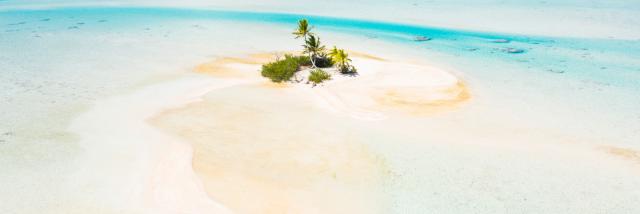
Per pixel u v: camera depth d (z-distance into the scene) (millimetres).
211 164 17094
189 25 55344
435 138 19969
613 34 45312
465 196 15234
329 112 23594
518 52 39312
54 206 14359
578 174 16688
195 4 74375
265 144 19203
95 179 16078
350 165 17297
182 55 38438
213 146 18891
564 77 31031
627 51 38375
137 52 39688
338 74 30500
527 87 28594
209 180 15781
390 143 19375
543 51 39438
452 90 27297
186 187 15297
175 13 65875
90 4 78688
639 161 17719
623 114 23359
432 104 24750
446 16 59062
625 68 33125
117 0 83250
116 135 20328
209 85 29156
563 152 18594
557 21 53094
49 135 20328
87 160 17656
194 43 43969
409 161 17656
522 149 18859
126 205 14297
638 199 15008
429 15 60094
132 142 19453
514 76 31438
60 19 61844
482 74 32062
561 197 15164
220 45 42938
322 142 19484
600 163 17594
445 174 16641
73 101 25641
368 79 29484
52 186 15594
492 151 18625
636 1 64250
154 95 26859
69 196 14930
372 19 58406
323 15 62125
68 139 19859
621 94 26969
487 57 37594
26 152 18422
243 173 16422
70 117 22891
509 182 16094
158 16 63375
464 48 41344
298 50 40812
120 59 36938
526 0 69938
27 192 15211
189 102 25344
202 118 22562
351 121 22172
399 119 22422
